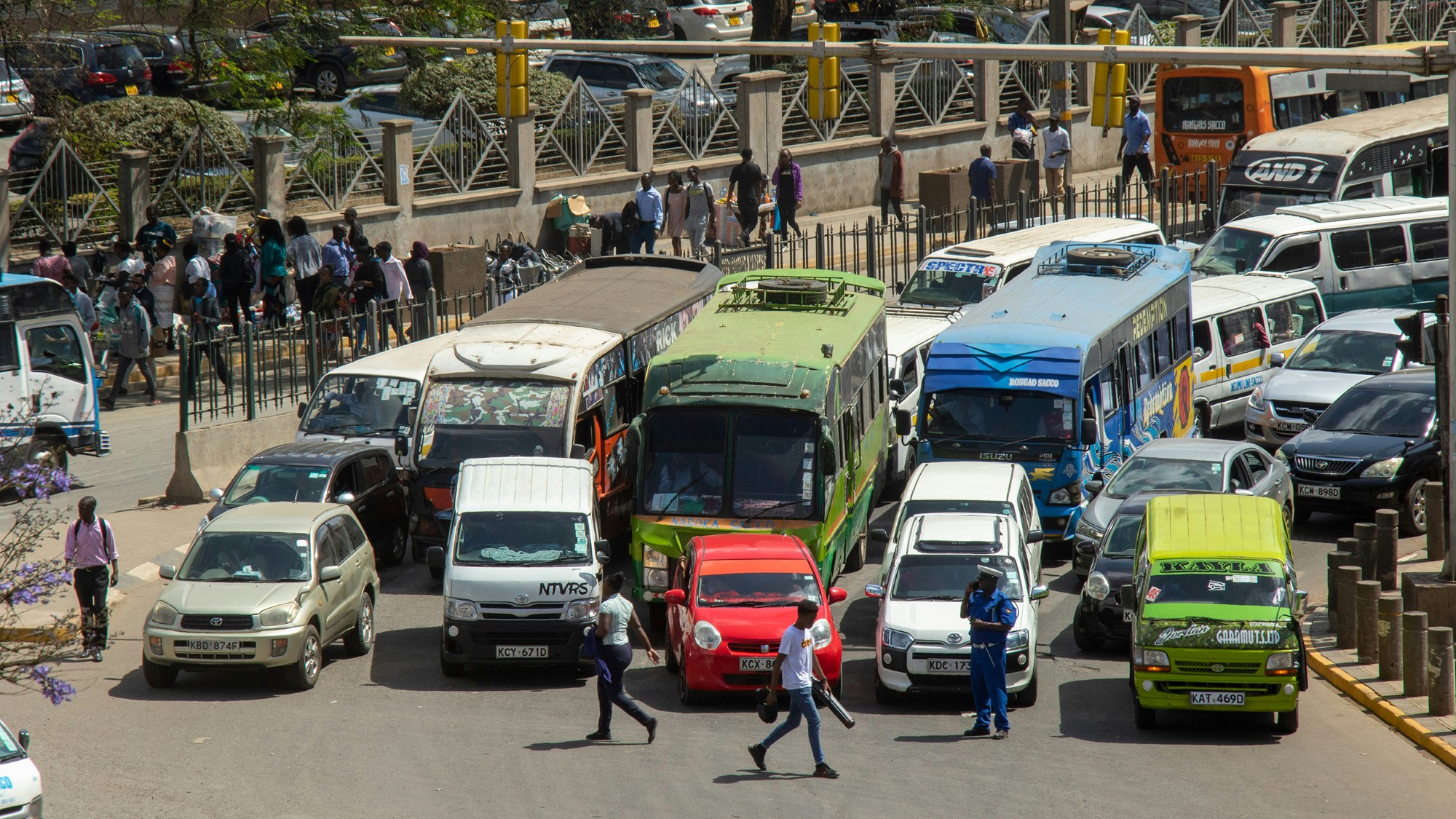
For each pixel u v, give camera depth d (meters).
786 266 136.62
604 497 89.25
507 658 70.75
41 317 98.38
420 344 102.12
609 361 90.56
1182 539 67.00
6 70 145.88
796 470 78.69
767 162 158.00
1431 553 84.44
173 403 116.75
